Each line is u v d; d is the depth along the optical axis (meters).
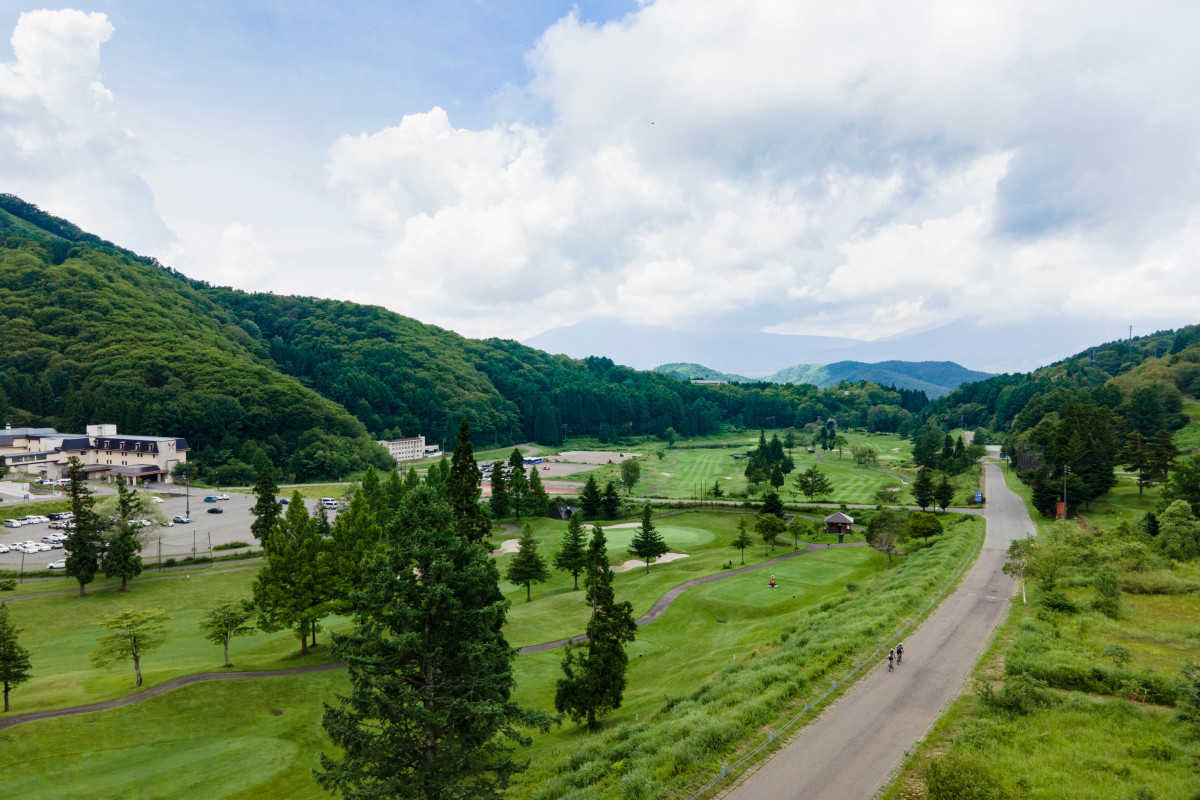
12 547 100.25
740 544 97.62
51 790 36.34
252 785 37.50
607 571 43.75
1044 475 106.69
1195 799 23.08
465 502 45.81
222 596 83.25
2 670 45.00
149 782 37.47
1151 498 106.06
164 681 50.50
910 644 42.59
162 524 98.25
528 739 27.61
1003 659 39.56
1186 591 53.97
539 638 65.00
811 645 43.22
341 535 64.00
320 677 53.22
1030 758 26.86
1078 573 58.59
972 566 67.56
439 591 24.64
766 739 29.45
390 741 25.20
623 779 26.98
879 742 29.27
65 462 170.50
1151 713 31.34
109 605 78.69
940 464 173.25
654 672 53.97
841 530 116.00
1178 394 167.50
